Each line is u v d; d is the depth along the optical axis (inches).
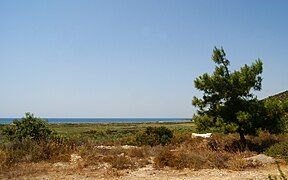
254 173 641.0
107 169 690.2
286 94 1314.0
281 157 785.6
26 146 869.2
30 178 598.5
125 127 3627.0
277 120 971.9
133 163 739.4
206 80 1010.1
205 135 1222.9
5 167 663.1
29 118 1077.1
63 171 666.2
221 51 1015.0
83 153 854.5
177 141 1186.6
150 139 1209.4
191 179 598.2
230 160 761.6
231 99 996.6
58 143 951.0
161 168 706.8
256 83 1003.9
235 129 936.3
